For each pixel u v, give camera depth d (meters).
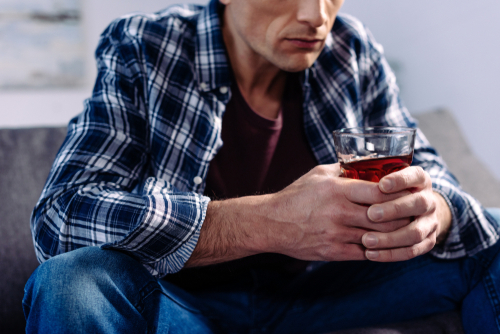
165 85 0.99
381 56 1.23
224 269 0.93
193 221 0.72
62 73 3.61
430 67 3.01
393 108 1.21
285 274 0.98
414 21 3.10
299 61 0.88
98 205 0.75
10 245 1.11
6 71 3.49
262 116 1.04
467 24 2.68
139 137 0.96
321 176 0.72
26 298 0.67
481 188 1.52
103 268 0.65
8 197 1.17
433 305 0.96
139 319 0.68
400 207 0.65
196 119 0.99
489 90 2.57
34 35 3.51
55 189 0.81
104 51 1.04
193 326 0.79
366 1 3.51
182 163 0.97
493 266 0.91
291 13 0.84
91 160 0.86
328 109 1.11
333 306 0.95
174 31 1.06
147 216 0.68
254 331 0.94
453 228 0.90
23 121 3.59
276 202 0.73
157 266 0.74
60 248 0.77
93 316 0.61
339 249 0.71
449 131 1.69
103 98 0.96
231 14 1.00
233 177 1.02
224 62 1.01
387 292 0.96
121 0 3.68
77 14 3.58
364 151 0.65
